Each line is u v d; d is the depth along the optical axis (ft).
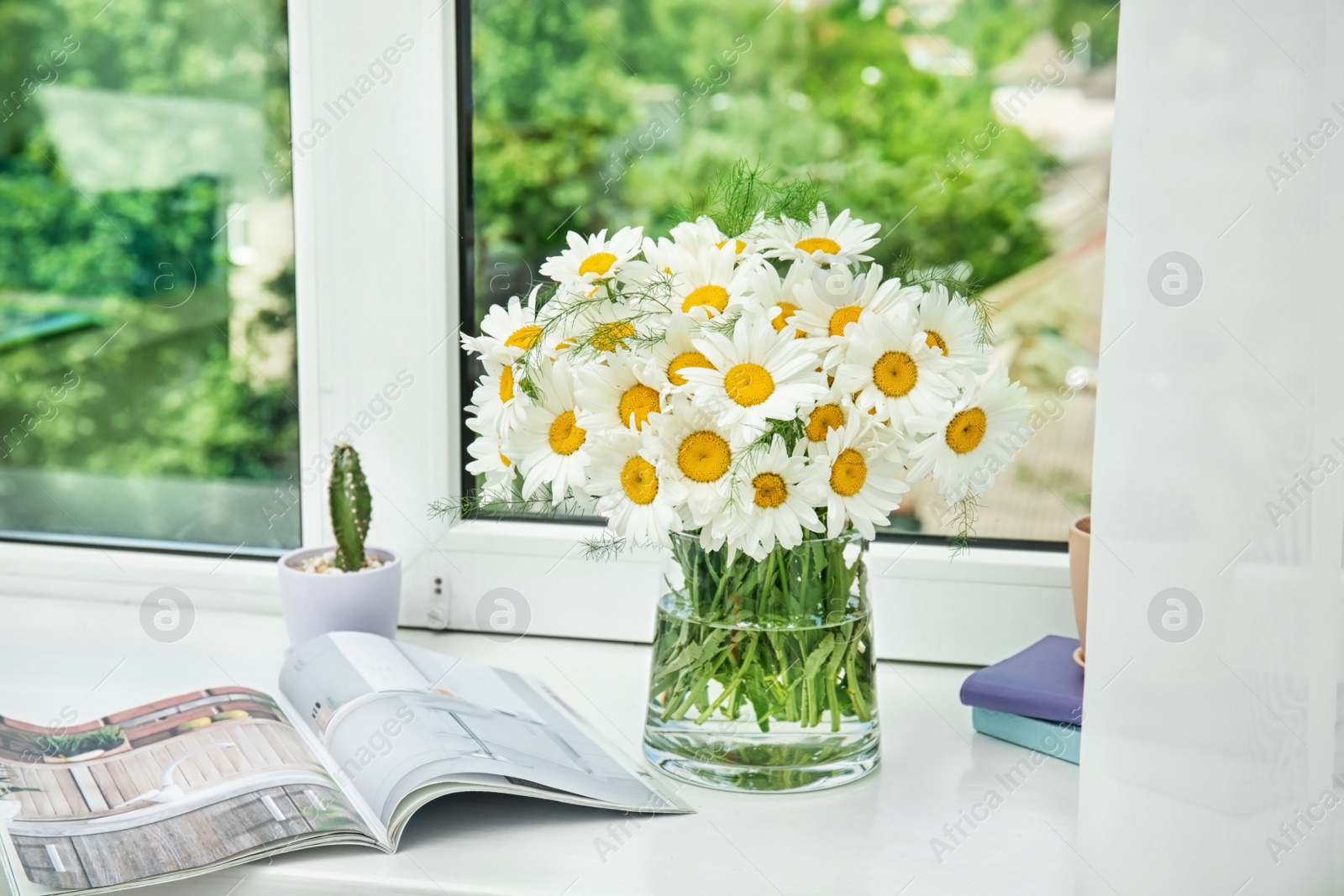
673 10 8.21
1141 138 2.05
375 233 3.64
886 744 3.04
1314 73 1.97
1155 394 2.07
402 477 3.77
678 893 2.29
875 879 2.36
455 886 2.29
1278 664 2.10
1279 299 2.02
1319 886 2.18
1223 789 2.12
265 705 2.93
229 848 2.26
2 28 3.92
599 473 2.39
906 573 3.60
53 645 3.61
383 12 3.50
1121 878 2.19
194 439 4.05
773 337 2.31
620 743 2.99
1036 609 3.56
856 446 2.39
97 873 2.17
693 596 2.67
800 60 8.21
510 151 7.31
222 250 3.95
